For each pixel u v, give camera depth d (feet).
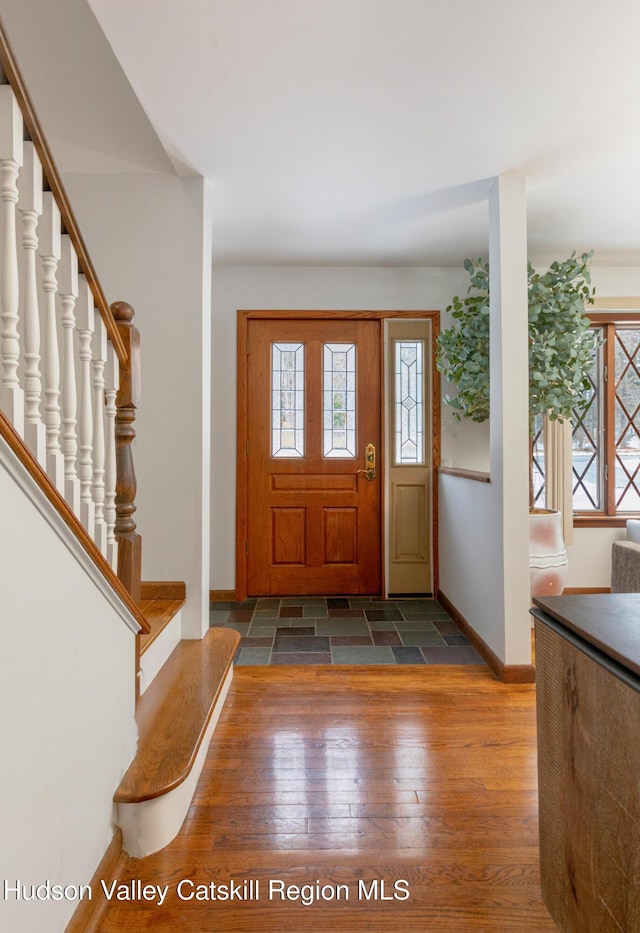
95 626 4.14
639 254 11.12
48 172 3.63
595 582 12.00
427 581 12.43
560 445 11.75
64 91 6.21
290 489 12.42
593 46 5.31
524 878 4.31
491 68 5.62
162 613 7.32
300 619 10.87
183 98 6.12
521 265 7.89
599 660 3.10
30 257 3.53
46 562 3.36
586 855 3.37
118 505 5.57
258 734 6.46
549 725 3.90
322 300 12.09
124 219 8.00
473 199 8.71
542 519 9.36
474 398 10.24
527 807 5.16
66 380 4.03
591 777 3.30
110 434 5.09
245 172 7.86
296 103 6.21
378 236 10.27
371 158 7.46
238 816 5.03
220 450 12.15
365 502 12.49
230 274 12.05
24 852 3.05
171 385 8.07
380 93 6.04
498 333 8.04
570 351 9.27
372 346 12.35
